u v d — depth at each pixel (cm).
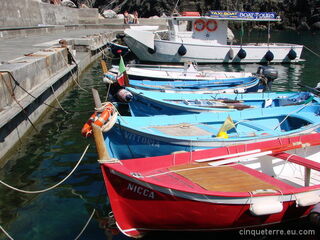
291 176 673
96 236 521
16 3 2323
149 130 742
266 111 898
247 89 1266
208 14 2180
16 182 684
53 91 1207
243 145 654
